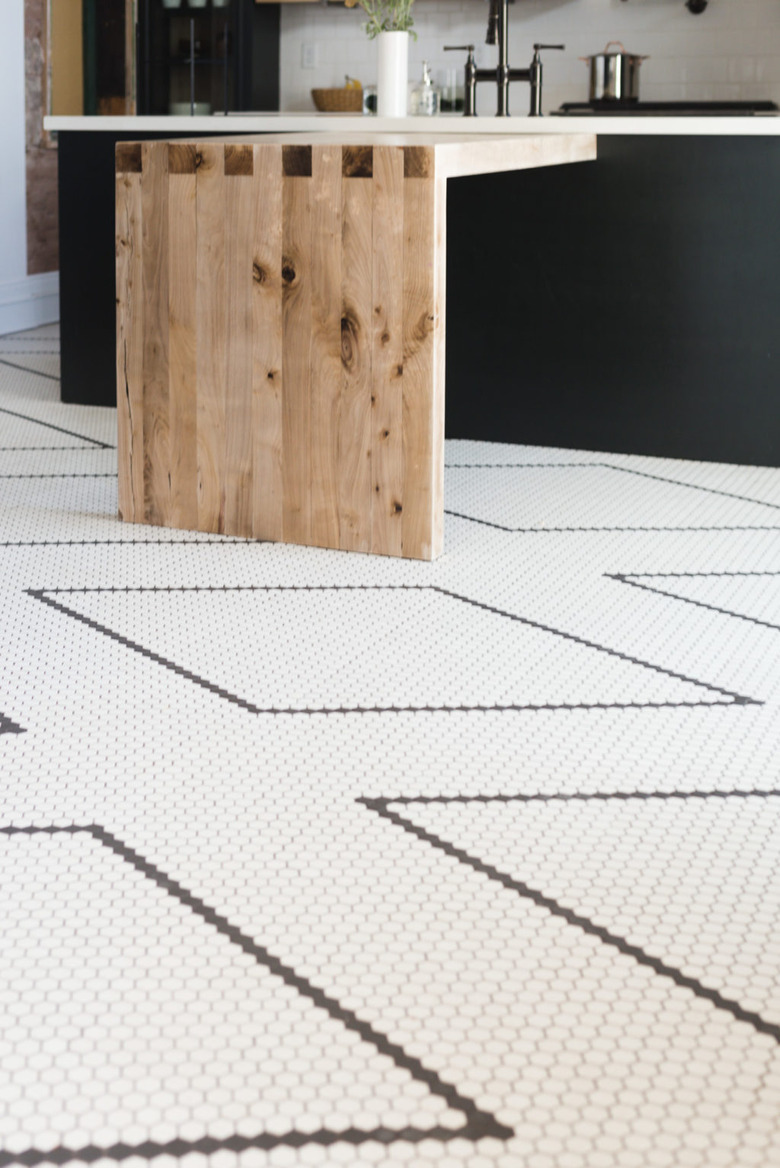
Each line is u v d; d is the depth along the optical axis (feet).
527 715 6.57
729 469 12.34
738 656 7.44
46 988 4.27
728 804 5.66
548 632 7.79
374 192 8.61
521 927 4.69
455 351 13.30
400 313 8.73
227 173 8.98
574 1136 3.66
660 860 5.18
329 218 8.76
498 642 7.60
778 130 11.78
